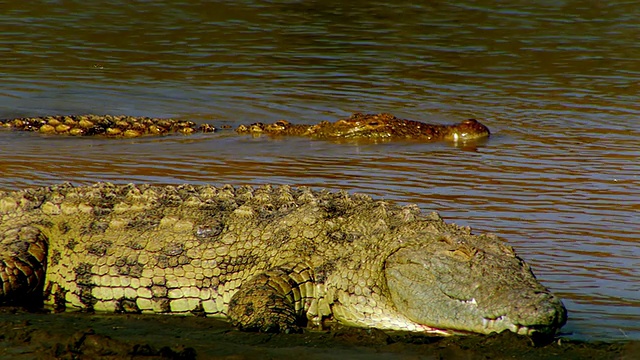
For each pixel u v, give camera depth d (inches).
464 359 868.0
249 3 4128.9
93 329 968.3
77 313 1038.4
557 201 1524.4
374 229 1018.1
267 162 1862.7
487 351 878.4
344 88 2728.8
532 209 1467.8
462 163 1856.5
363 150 2016.5
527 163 1846.7
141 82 2768.2
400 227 1010.1
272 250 1029.8
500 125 2269.9
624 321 995.3
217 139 2130.9
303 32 3602.4
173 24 3703.3
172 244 1043.9
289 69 2979.8
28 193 1149.7
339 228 1034.7
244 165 1824.6
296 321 971.9
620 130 2182.6
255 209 1079.6
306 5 4138.8
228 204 1099.9
